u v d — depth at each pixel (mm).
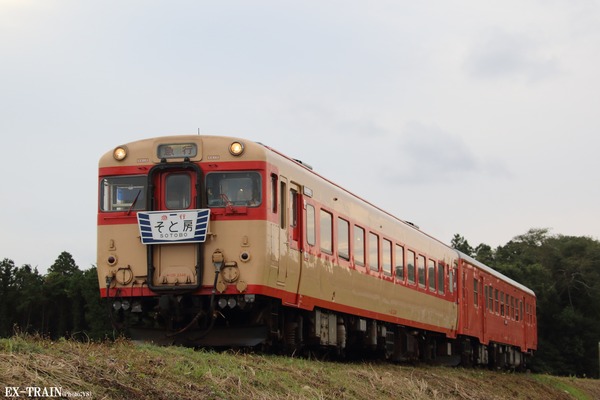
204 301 14039
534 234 88938
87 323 26391
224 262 13844
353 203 18922
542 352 65812
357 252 18906
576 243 75312
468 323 28188
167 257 14039
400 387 14680
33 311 26641
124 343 11641
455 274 27203
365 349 21156
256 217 13938
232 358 11812
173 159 14273
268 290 14086
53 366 8305
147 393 8562
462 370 23953
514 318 35531
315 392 11352
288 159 15477
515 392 22500
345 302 17969
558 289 72625
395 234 21734
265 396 10141
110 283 14234
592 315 72125
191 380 9703
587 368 66688
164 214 13969
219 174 14156
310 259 16016
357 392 12680
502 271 70312
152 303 14477
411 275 22812
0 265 26641
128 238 14258
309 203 16172
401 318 21797
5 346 8703
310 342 16578
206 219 13867
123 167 14477
